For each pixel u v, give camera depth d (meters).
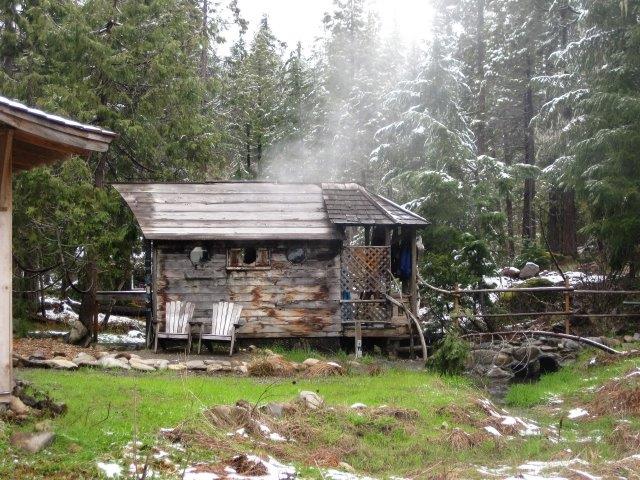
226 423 9.28
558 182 26.02
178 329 18.19
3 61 23.30
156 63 22.69
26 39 22.91
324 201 20.27
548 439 10.79
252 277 19.11
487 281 22.33
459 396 12.70
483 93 33.75
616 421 11.70
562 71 31.64
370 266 19.50
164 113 24.75
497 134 38.78
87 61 22.27
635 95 21.20
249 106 42.78
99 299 20.89
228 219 19.41
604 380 14.44
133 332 24.27
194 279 18.92
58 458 7.27
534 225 38.97
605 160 21.45
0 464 6.92
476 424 11.16
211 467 7.48
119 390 11.23
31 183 19.94
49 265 23.59
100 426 8.62
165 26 23.75
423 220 19.67
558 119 27.70
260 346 19.19
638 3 21.28
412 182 24.98
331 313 19.30
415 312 19.64
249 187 20.72
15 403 8.80
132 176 24.66
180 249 18.91
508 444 10.39
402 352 19.72
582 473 8.30
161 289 18.77
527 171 26.56
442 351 15.72
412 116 26.81
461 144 26.17
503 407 13.84
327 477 7.86
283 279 19.23
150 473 7.07
